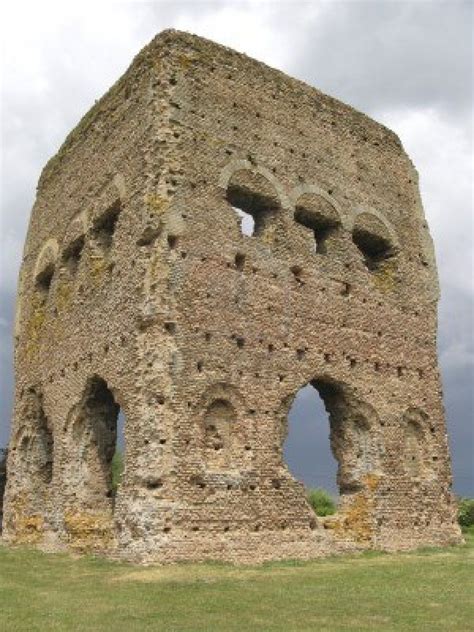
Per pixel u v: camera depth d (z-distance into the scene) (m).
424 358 26.77
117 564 18.50
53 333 26.47
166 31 23.17
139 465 19.22
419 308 27.39
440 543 24.55
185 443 19.52
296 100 26.11
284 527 20.67
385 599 14.16
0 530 39.31
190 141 22.38
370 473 23.70
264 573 17.31
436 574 17.52
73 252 26.95
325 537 21.48
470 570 18.25
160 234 20.92
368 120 28.61
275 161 24.50
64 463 23.70
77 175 27.41
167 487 18.86
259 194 23.66
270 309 22.56
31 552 22.69
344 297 24.88
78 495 23.23
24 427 27.95
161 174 21.48
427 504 24.75
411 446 25.30
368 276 25.94
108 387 21.72
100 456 23.84
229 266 21.98
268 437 21.27
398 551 23.02
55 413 25.03
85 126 27.52
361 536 22.80
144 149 22.17
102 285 23.16
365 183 27.36
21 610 13.06
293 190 24.64
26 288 30.83
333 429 24.41
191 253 21.23
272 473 20.98
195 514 19.03
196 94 23.09
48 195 30.19
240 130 23.83
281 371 22.17
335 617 12.45
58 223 28.38
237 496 19.95
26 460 27.70
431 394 26.45
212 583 15.71
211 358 20.72
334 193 25.98
